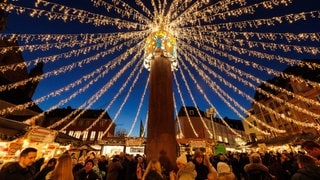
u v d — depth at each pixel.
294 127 32.00
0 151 7.61
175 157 7.03
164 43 9.16
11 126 8.02
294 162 7.09
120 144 19.23
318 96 29.42
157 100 7.89
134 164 7.96
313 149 2.88
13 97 24.11
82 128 38.50
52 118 38.03
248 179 4.20
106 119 39.81
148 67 9.84
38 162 6.02
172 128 7.53
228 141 42.12
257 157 4.37
